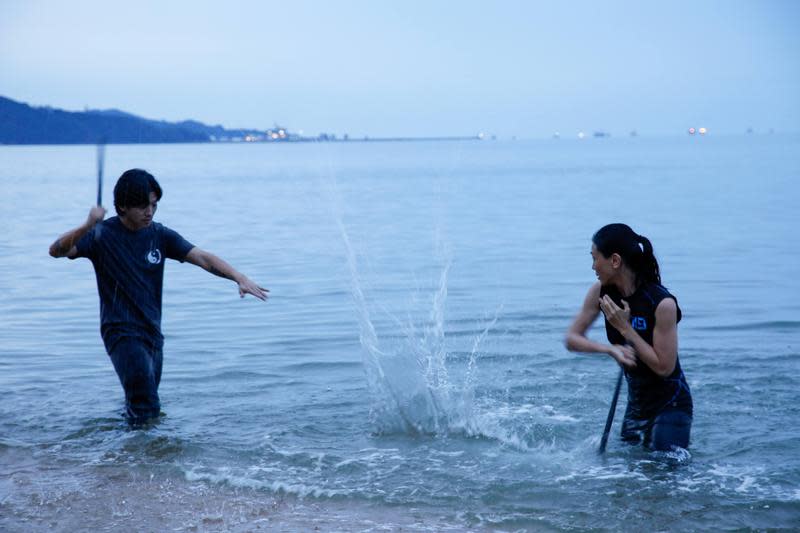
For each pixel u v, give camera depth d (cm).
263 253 1614
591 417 586
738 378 671
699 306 990
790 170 5106
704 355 749
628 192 3419
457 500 443
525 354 771
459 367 726
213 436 551
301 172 8144
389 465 499
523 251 1568
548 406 612
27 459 509
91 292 1173
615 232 487
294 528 407
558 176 5450
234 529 406
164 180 6291
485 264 1398
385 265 1412
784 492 445
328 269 1379
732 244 1587
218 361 773
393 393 606
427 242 1748
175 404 631
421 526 409
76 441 542
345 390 668
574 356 761
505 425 569
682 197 2994
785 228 1842
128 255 573
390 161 13512
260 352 807
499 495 448
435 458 511
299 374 723
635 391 514
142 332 580
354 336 873
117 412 607
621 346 482
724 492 446
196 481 474
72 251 560
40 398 646
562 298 1063
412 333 878
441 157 16588
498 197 3353
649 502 434
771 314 936
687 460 491
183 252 588
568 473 479
